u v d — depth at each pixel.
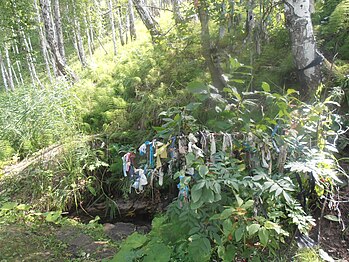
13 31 11.21
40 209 4.87
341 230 3.03
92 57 14.71
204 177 2.57
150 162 2.86
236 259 2.76
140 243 2.96
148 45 8.61
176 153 2.83
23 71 18.53
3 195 5.11
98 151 5.39
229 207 2.61
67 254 3.41
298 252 2.76
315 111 3.00
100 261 3.23
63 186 5.11
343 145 3.58
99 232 4.10
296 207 2.83
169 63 6.05
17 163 6.01
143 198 5.08
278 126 2.92
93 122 6.24
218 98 3.00
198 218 2.72
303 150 2.93
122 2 13.36
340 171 3.11
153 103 5.33
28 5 10.54
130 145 5.23
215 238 2.60
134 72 6.79
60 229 4.07
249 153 2.90
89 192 5.25
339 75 4.05
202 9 4.81
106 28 20.33
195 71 5.52
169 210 2.98
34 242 3.63
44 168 5.27
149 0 15.44
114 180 5.27
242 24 5.19
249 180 2.67
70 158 5.21
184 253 2.73
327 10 5.62
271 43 5.07
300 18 3.84
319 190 2.98
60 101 6.40
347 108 3.95
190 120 3.17
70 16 14.09
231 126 3.03
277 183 2.65
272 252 2.65
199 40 5.67
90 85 7.34
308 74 3.95
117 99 6.02
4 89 16.08
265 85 2.96
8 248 3.46
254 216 2.64
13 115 6.87
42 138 6.09
